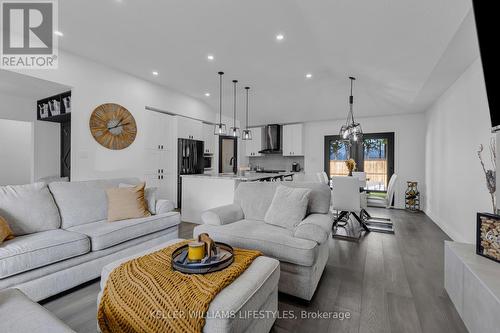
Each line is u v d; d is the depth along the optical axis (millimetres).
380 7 2086
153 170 4910
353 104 5727
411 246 3217
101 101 3975
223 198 4184
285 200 2500
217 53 3551
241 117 7066
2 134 5293
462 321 1683
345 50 3145
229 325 1127
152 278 1392
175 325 1185
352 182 3805
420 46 2498
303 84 4918
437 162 4488
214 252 1662
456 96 3428
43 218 2299
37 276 1821
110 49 3467
